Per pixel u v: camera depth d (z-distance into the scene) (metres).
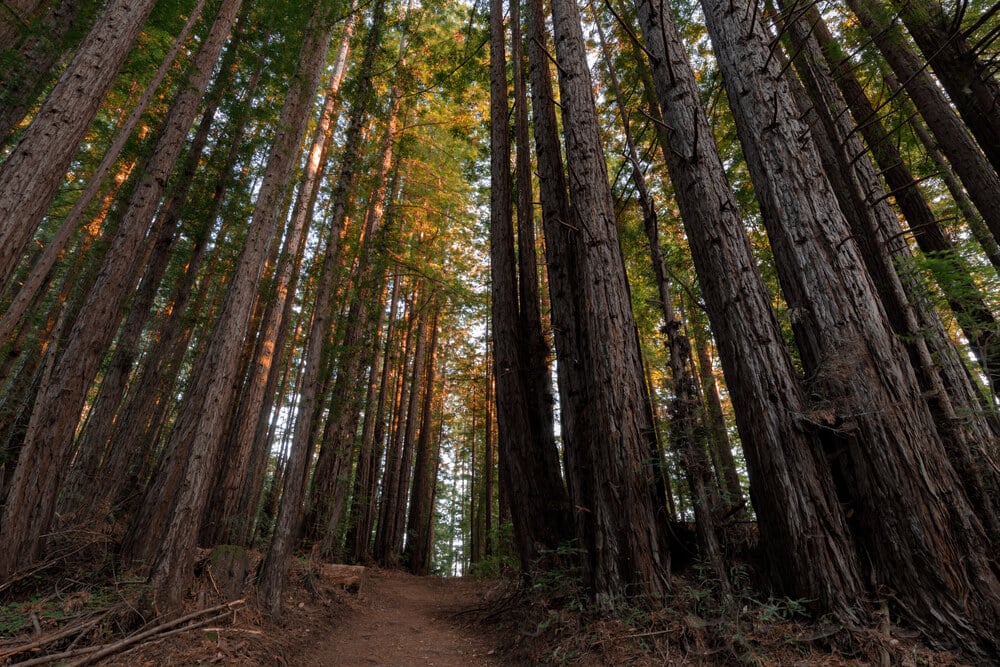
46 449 5.19
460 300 16.14
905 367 3.64
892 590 3.16
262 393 9.97
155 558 4.45
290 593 6.56
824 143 5.98
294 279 10.61
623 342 4.83
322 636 5.68
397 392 20.34
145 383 8.23
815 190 4.26
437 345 22.03
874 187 5.89
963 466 3.81
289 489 5.88
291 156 6.94
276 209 6.36
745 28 5.05
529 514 5.83
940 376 4.91
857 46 6.39
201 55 6.86
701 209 4.73
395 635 6.18
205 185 8.98
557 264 6.32
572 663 3.59
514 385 6.50
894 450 3.35
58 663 3.30
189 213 8.87
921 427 3.43
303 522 11.49
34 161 3.73
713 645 3.28
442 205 17.03
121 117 10.58
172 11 6.88
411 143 12.57
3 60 5.85
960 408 4.36
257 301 13.16
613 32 9.38
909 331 4.70
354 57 11.70
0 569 4.58
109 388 6.97
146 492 5.61
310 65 7.75
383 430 17.08
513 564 7.80
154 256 7.86
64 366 5.54
